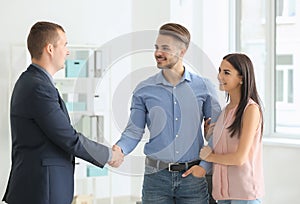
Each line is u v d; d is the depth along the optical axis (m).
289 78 5.99
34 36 3.24
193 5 6.36
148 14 6.57
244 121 3.22
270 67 6.08
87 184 6.45
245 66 3.26
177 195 3.25
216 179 3.35
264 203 5.65
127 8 6.75
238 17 6.37
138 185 6.63
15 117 3.21
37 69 3.24
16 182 3.21
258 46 6.20
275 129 6.07
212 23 6.32
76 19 6.41
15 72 6.05
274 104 6.07
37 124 3.16
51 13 6.25
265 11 6.12
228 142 3.27
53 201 3.16
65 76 5.90
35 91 3.13
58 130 3.12
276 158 5.55
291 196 5.43
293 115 5.97
